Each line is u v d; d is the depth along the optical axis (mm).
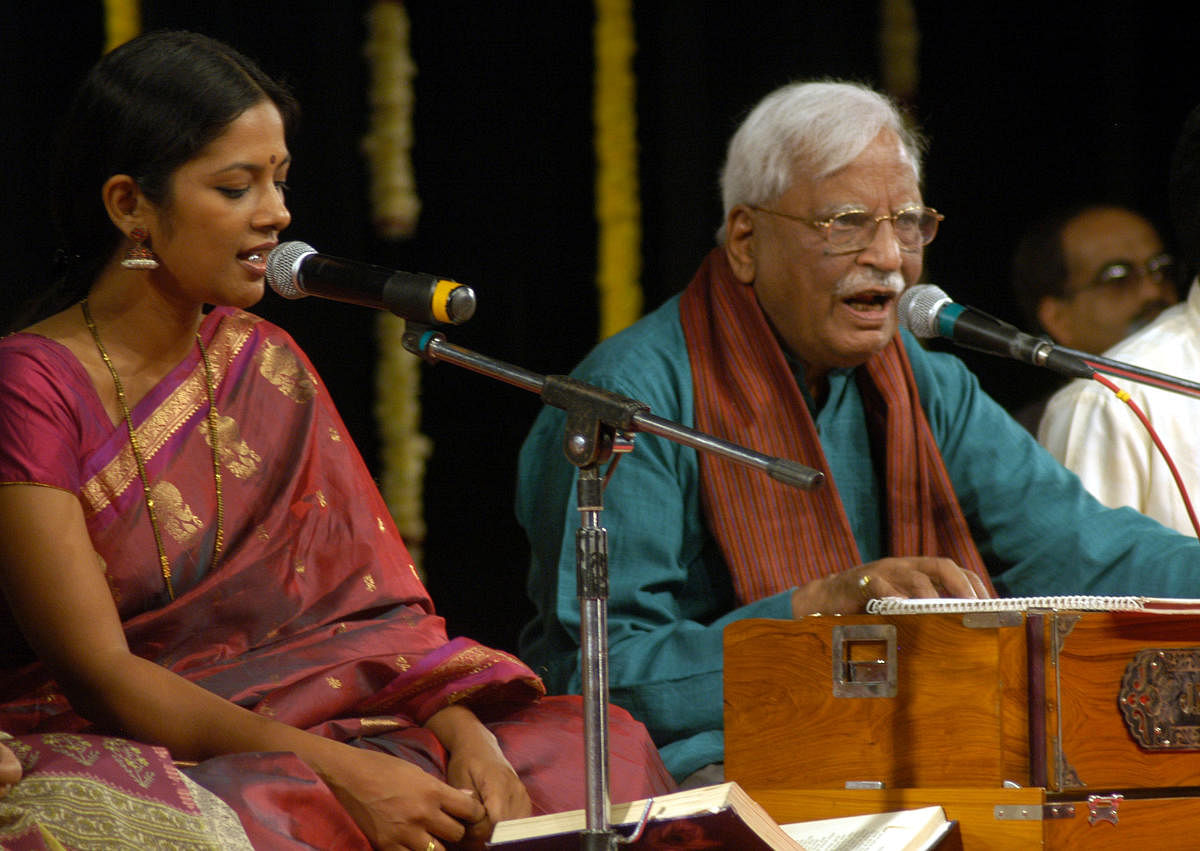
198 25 21188
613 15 23594
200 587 10664
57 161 10883
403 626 11320
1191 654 10398
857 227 14016
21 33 20094
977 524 15109
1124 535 14883
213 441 11078
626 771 10711
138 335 10945
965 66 24047
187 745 9773
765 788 10836
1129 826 10148
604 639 8922
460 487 23609
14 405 10234
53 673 9953
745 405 14141
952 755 10227
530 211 23875
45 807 8344
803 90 14398
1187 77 23609
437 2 23406
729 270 14727
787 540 13844
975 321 11422
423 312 9586
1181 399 16781
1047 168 24141
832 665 10617
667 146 23656
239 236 10656
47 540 10000
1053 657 10055
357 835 9469
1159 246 22500
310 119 21984
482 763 10227
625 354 14391
